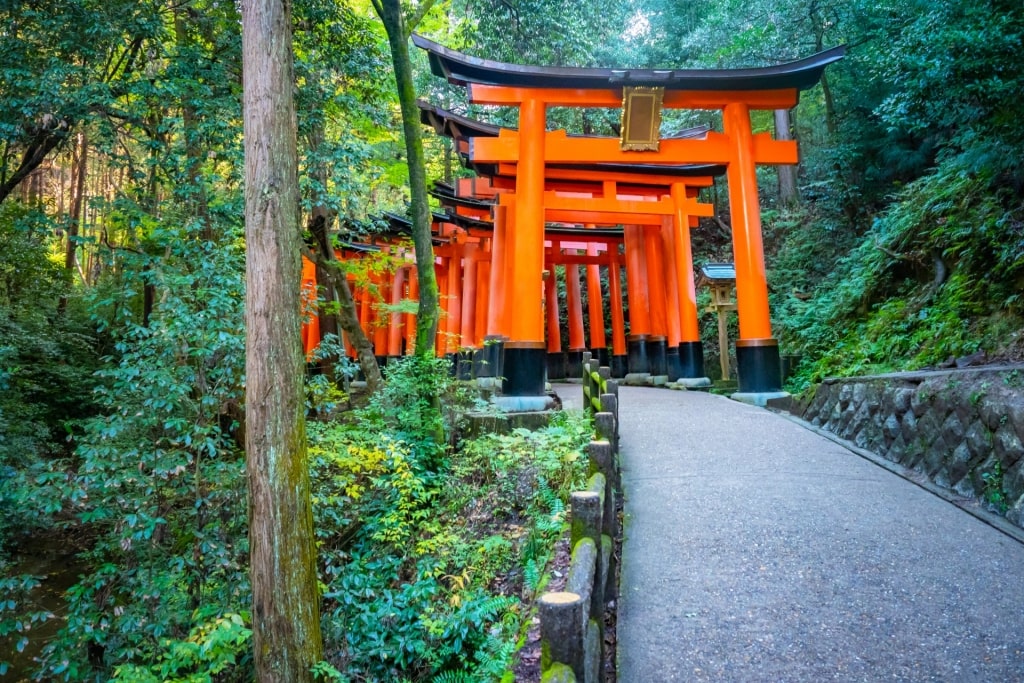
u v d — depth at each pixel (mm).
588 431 6168
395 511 5793
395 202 15906
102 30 7430
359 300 18672
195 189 7219
